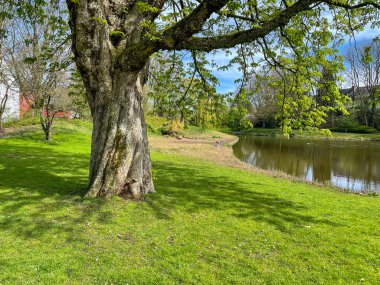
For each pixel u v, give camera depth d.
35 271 4.57
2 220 6.28
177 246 5.64
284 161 25.28
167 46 6.61
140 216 6.89
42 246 5.33
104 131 7.53
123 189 7.83
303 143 42.28
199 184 10.88
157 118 47.31
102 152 7.57
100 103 7.54
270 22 6.55
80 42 7.29
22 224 6.13
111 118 7.48
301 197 10.02
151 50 6.77
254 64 11.41
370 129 55.38
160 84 12.32
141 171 8.09
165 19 6.72
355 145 39.19
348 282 4.77
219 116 11.72
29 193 8.09
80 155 17.48
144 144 8.49
